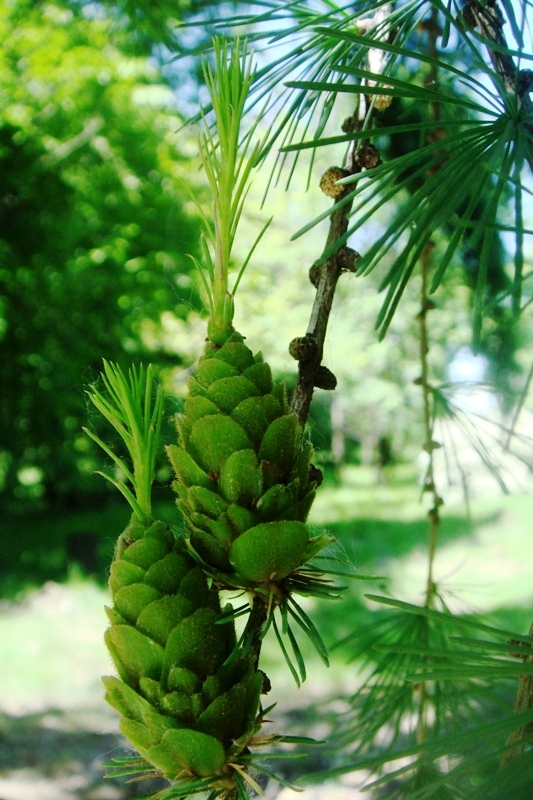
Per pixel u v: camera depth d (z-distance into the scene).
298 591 0.15
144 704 0.15
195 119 0.21
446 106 0.24
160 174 1.78
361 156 0.19
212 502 0.15
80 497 2.79
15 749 0.97
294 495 0.15
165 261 1.79
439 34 0.26
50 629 1.46
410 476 3.07
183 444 0.16
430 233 0.15
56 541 2.23
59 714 1.08
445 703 0.23
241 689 0.15
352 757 0.24
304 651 1.16
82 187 1.90
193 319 1.72
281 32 0.21
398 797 0.20
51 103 1.68
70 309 2.02
